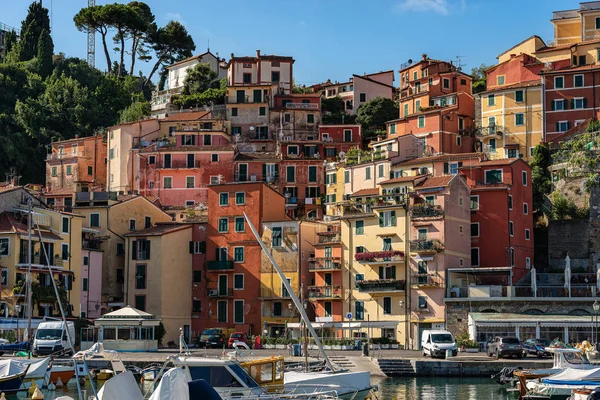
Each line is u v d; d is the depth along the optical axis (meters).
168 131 155.62
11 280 99.69
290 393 53.34
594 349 75.81
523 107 136.38
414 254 103.69
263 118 158.62
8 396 61.38
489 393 66.06
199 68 178.50
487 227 109.06
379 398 62.91
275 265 56.69
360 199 120.25
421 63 169.12
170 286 112.81
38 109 179.12
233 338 102.00
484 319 94.88
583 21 152.50
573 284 101.81
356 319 107.31
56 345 81.31
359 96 177.50
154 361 75.44
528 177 114.88
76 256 109.12
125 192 144.38
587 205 118.62
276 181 143.38
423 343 86.56
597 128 127.12
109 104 193.75
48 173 157.75
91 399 46.25
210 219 115.88
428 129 141.62
